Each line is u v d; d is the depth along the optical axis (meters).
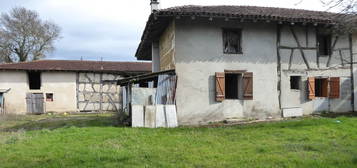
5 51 37.41
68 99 23.14
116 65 26.19
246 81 12.80
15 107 22.05
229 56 12.77
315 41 13.98
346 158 6.08
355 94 14.59
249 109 12.86
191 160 6.14
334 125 10.23
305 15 13.50
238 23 12.92
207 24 12.57
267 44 13.27
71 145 7.74
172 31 12.53
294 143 7.70
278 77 13.34
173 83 12.06
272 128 9.98
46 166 5.88
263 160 6.09
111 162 6.10
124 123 12.13
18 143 8.16
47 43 40.62
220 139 8.36
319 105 13.99
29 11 38.78
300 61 13.71
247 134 9.02
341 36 14.40
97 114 20.98
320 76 13.99
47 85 22.77
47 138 8.77
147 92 12.27
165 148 7.30
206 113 12.37
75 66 24.12
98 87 23.98
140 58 21.89
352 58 14.63
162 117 11.50
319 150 6.91
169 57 13.25
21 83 22.30
